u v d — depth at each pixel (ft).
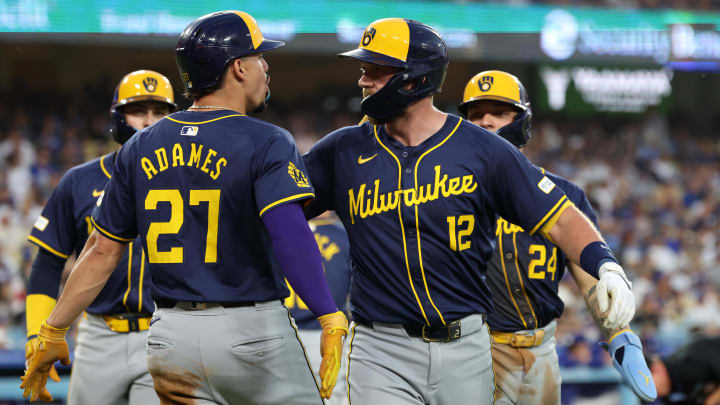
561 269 51.65
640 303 173.88
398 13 205.36
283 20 196.13
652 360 63.31
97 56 256.52
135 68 260.01
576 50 225.56
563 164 264.93
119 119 56.90
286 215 36.17
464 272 40.50
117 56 257.14
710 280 207.21
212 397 37.86
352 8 202.28
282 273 39.42
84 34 181.78
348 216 41.91
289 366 38.58
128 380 52.08
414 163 40.24
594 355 120.78
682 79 299.38
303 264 36.14
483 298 41.88
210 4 190.60
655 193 259.39
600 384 87.86
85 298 39.60
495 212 41.63
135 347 52.03
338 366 36.14
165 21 187.62
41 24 177.47
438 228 39.75
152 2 186.29
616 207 245.65
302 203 37.45
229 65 38.04
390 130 41.34
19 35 178.91
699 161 285.43
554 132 278.26
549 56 221.87
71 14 180.14
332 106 280.31
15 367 83.76
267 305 38.17
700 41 239.50
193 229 37.11
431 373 40.32
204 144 37.09
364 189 40.93
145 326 52.16
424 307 40.01
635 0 235.61
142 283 51.90
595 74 284.20
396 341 40.75
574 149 274.16
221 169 36.78
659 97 290.97
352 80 281.74
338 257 63.26
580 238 38.14
